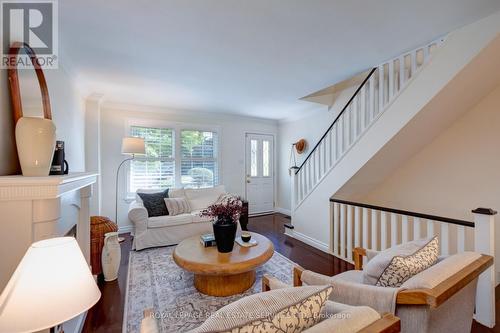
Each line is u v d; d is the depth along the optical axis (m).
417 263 1.25
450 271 1.10
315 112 5.02
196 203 4.32
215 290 2.28
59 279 0.83
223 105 4.62
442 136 3.15
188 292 2.34
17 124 1.30
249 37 2.15
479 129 2.84
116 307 2.11
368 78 2.92
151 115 4.67
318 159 3.72
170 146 4.85
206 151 5.24
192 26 1.96
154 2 1.66
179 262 2.22
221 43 2.25
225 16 1.83
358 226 3.06
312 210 3.75
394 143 2.72
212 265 2.11
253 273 2.51
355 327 0.72
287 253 3.39
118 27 1.96
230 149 5.56
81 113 3.44
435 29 2.05
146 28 1.99
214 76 3.09
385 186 3.78
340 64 2.75
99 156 3.95
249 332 0.67
